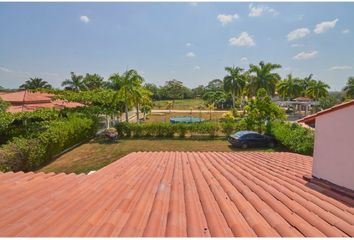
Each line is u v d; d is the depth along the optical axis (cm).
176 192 499
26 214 336
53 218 322
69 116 2172
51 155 1554
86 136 2222
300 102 5047
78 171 1337
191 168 772
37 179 551
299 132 1686
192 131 2450
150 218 342
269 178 606
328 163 511
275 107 2289
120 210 362
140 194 468
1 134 1647
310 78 6506
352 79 5853
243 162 869
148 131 2469
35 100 2555
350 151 454
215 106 6825
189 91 10656
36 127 1709
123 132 2472
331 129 502
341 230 312
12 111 2084
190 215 363
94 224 310
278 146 2019
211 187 533
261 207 394
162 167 789
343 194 449
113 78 2681
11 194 428
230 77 4616
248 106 2392
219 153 1135
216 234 297
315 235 294
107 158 1612
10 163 1102
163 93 9738
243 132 2081
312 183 533
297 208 386
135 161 895
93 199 413
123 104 3064
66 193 442
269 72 4219
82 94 2997
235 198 446
